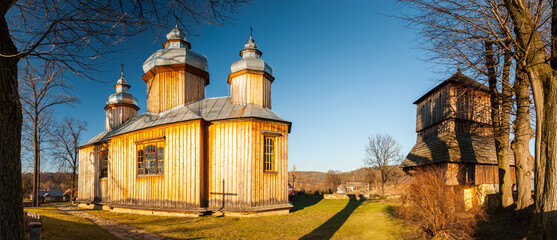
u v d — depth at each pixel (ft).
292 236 35.19
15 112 14.51
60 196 200.75
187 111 55.21
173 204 50.93
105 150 69.67
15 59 14.79
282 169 53.42
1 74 13.85
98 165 71.92
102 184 68.80
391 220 41.93
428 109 63.00
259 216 48.67
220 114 54.29
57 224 35.99
